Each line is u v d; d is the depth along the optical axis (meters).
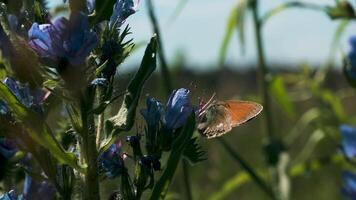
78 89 0.34
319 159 0.63
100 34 0.35
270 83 0.66
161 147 0.36
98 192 0.35
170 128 0.36
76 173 0.35
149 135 0.36
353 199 0.57
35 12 0.34
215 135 0.35
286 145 0.63
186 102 0.36
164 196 0.35
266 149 0.63
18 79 0.34
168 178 0.35
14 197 0.36
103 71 0.35
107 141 0.35
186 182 0.55
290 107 0.67
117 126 0.34
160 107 0.36
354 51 0.53
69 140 0.37
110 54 0.35
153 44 0.35
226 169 0.82
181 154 0.35
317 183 0.95
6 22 0.34
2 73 0.35
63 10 0.37
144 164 0.35
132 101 0.34
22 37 0.34
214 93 0.36
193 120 0.35
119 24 0.35
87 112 0.34
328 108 0.67
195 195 0.70
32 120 0.33
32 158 0.37
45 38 0.33
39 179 0.35
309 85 0.67
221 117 0.35
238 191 0.92
